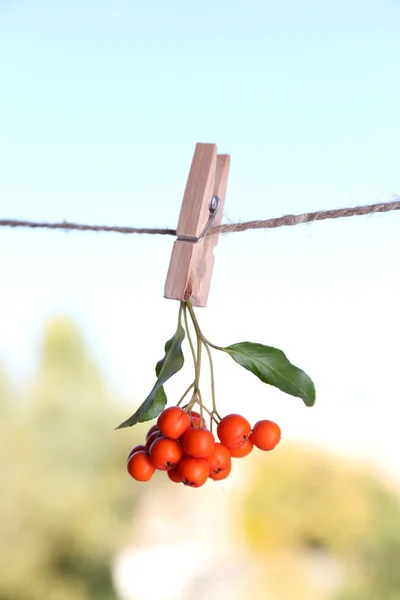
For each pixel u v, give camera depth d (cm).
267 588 469
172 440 92
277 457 475
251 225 105
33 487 479
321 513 468
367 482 463
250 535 478
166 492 489
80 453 491
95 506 483
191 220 101
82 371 502
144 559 479
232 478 485
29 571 468
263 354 95
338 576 460
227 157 109
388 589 456
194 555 479
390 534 459
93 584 473
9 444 483
